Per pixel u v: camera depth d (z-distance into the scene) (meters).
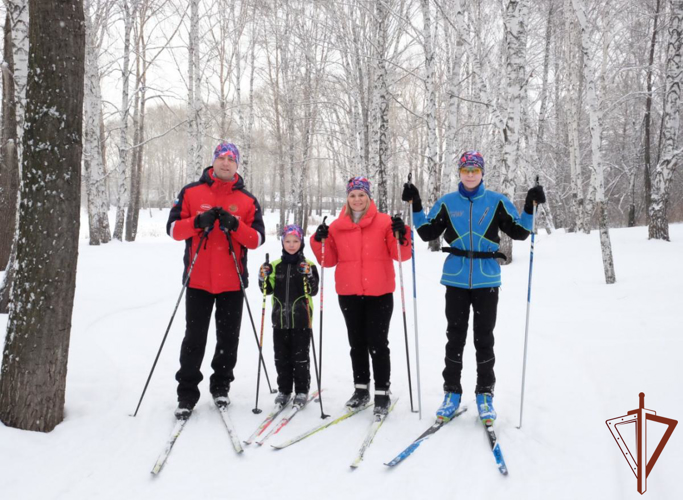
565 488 2.37
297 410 3.32
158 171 48.00
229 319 3.37
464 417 3.21
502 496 2.32
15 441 2.69
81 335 5.03
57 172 2.79
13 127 7.57
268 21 18.09
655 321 5.23
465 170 3.12
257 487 2.44
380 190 12.97
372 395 3.65
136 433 2.98
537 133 17.84
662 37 16.42
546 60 17.08
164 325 5.85
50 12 2.70
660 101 18.69
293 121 20.42
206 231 3.18
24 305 2.82
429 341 5.26
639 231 13.40
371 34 14.00
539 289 7.99
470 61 16.83
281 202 21.73
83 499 2.31
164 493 2.38
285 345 3.44
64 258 2.87
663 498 2.19
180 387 3.27
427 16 12.38
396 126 22.55
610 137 22.22
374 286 3.22
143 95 18.62
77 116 2.85
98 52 14.91
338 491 2.39
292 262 3.45
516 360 4.39
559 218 22.88
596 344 4.61
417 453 2.74
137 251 12.62
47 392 2.88
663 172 11.37
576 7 8.27
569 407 3.31
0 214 8.02
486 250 3.15
